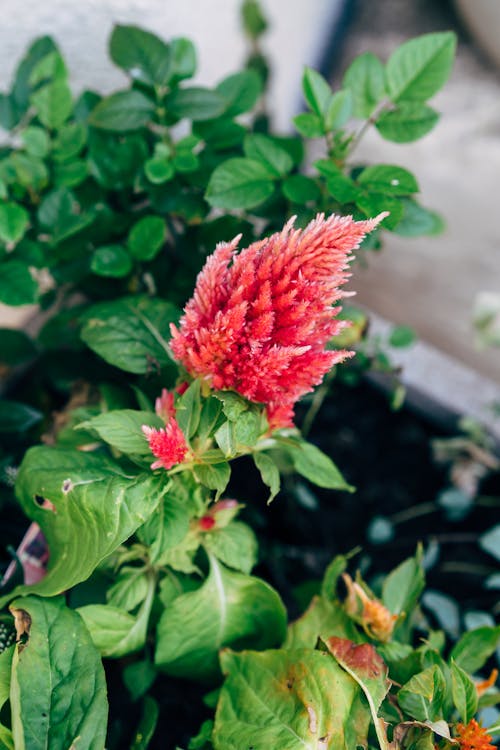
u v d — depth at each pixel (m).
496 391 0.66
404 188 0.44
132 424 0.39
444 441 0.64
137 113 0.49
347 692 0.39
